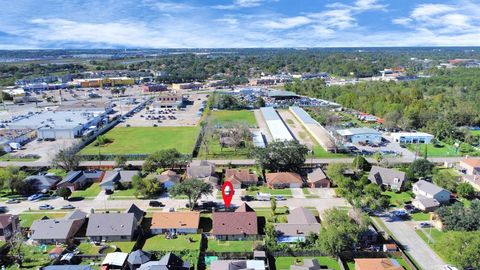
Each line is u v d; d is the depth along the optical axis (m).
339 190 93.00
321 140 145.62
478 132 172.62
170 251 71.31
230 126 161.88
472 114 182.88
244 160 127.12
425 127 170.88
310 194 100.31
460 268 63.97
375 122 189.25
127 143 150.38
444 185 100.50
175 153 118.12
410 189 104.19
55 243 76.06
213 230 77.75
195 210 91.19
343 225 71.38
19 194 101.75
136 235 79.31
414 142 153.62
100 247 74.31
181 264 66.62
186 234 79.94
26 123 173.50
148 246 75.25
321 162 124.38
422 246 75.12
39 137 159.88
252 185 106.06
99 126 180.62
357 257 70.31
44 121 176.38
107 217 79.06
